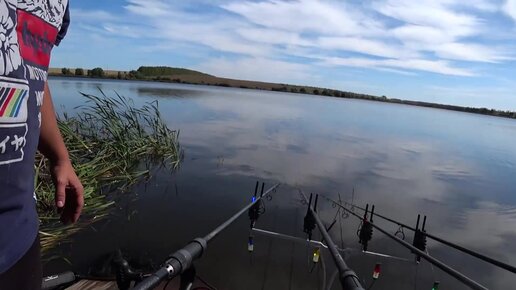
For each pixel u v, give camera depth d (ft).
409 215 36.47
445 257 25.95
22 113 3.30
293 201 33.73
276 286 18.03
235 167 45.62
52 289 9.58
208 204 29.50
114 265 8.48
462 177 62.54
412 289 20.10
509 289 22.31
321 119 153.28
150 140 42.55
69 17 4.39
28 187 3.55
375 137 112.88
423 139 129.08
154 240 21.80
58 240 20.43
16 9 3.22
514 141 182.19
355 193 41.73
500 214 40.24
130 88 213.87
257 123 109.29
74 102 90.02
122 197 29.30
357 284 4.66
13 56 3.15
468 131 217.77
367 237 20.51
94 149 35.63
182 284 5.57
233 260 20.15
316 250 18.10
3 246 3.24
